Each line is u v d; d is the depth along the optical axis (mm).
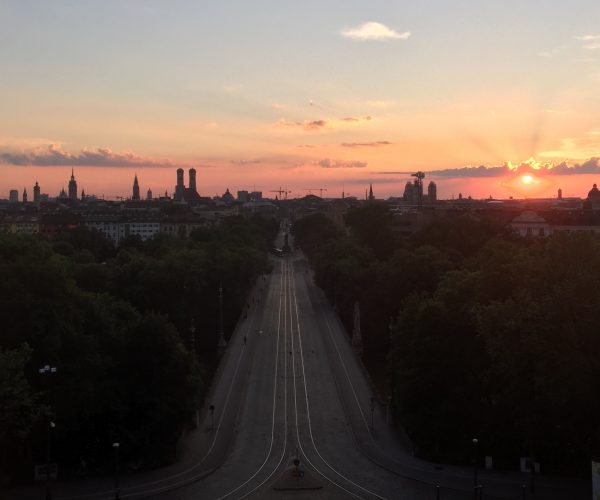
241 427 113312
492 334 93188
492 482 89750
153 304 176000
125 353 100750
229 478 92812
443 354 100812
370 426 113312
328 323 198875
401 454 101062
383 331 175125
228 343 173625
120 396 97500
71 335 96938
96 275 171875
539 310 83812
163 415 96750
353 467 96250
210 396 129750
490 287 108438
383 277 181375
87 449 96438
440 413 98312
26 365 92125
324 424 114438
